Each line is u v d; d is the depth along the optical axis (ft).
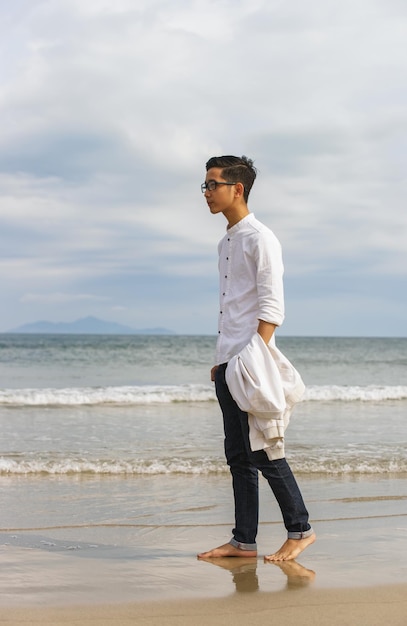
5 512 14.16
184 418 31.55
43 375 72.90
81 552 10.91
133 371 81.51
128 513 14.24
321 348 191.01
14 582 8.94
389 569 9.70
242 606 7.91
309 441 24.62
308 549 10.96
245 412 9.72
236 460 10.37
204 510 14.60
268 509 14.66
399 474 18.85
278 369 9.62
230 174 9.96
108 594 8.41
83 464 19.24
